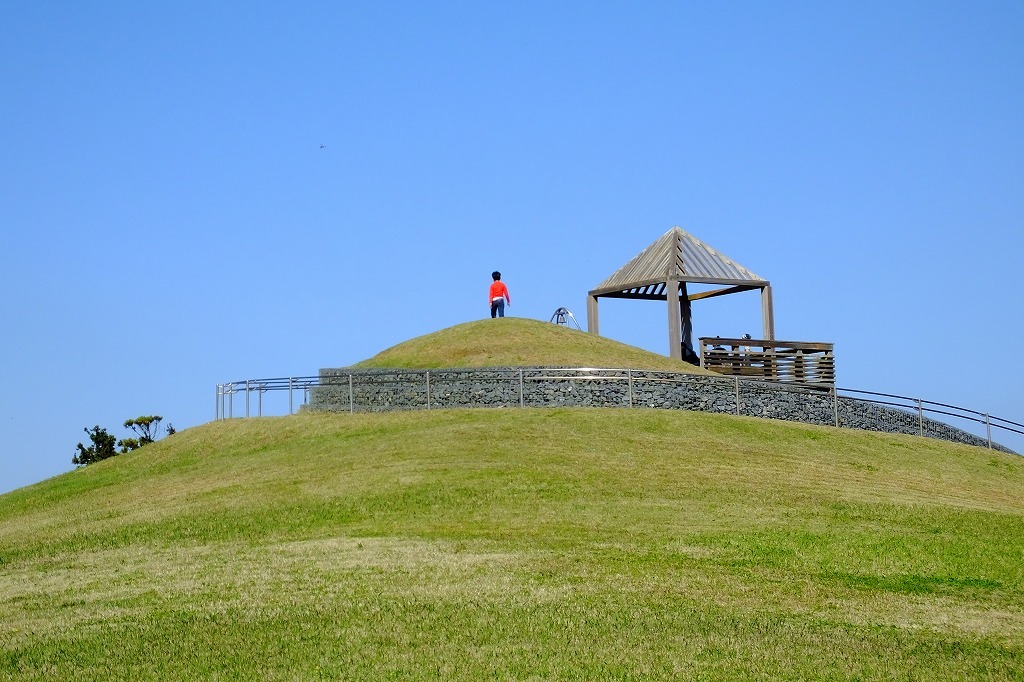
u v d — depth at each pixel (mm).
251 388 40719
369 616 17859
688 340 55969
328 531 25016
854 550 22906
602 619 17594
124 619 18328
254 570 21250
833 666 15844
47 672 15938
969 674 15688
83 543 25750
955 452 37438
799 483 29750
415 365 43562
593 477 29250
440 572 20469
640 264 53219
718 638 16859
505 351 44062
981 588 20672
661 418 35625
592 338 47844
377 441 34031
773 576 20703
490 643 16594
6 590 21266
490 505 26750
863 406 42062
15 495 35500
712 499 27500
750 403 39375
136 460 37125
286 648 16578
